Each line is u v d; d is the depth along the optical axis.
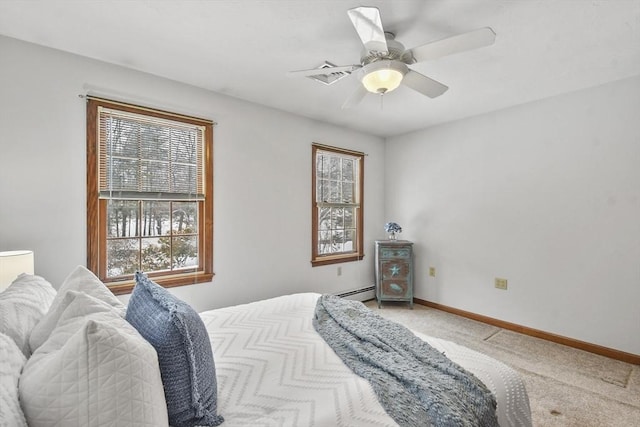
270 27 1.91
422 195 4.12
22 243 2.04
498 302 3.37
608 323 2.66
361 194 4.26
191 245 2.82
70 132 2.20
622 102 2.60
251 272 3.14
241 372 1.24
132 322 1.02
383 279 4.04
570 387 2.18
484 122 3.48
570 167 2.88
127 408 0.74
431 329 3.27
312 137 3.67
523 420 1.28
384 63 1.83
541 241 3.06
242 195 3.07
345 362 1.31
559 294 2.94
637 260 2.53
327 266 3.86
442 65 2.38
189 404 0.94
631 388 2.17
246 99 3.06
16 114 2.02
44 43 2.08
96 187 2.30
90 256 2.27
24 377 0.78
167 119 2.62
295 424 0.95
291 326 1.68
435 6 1.72
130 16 1.80
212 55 2.25
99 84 2.31
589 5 1.70
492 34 1.58
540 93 2.91
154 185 2.58
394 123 3.86
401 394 1.09
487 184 3.46
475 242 3.57
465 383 1.15
